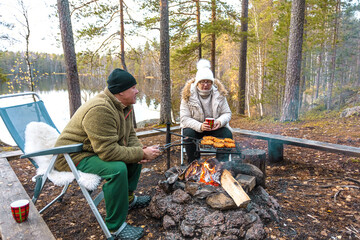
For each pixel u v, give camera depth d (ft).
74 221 6.31
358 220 5.79
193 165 6.74
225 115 9.13
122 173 5.07
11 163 11.05
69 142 5.43
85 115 5.24
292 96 23.43
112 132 5.34
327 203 6.71
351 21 42.19
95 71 29.32
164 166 10.53
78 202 7.38
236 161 8.32
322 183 8.13
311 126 19.75
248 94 62.54
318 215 6.11
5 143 18.19
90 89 42.19
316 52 42.01
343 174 8.79
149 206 6.30
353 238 5.16
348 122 20.07
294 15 22.18
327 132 16.94
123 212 5.26
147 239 5.40
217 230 5.11
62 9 17.62
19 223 4.41
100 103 5.30
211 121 8.27
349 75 50.75
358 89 40.09
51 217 6.54
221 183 6.25
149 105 61.05
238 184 5.85
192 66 38.40
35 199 5.48
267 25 54.80
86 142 5.41
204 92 9.14
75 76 18.54
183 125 9.29
